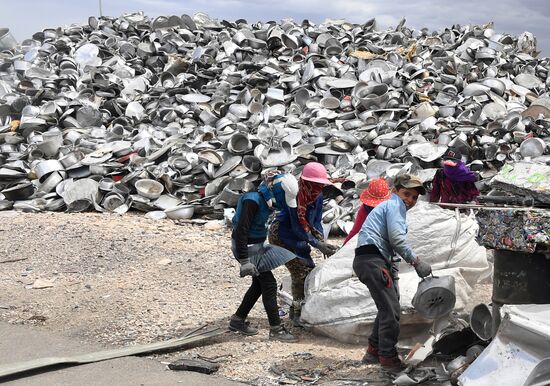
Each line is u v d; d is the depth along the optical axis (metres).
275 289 6.46
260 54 18.81
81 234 10.75
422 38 21.55
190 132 14.64
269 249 6.33
